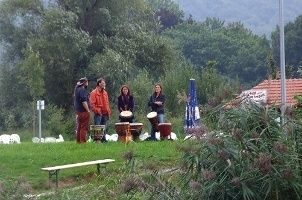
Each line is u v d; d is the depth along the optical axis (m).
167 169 8.42
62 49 53.56
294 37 81.81
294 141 7.69
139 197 8.18
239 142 7.50
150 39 58.31
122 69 54.06
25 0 55.62
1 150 22.02
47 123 48.56
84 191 10.42
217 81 46.78
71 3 56.69
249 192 7.17
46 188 16.83
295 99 9.27
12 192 8.84
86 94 23.09
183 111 45.34
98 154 20.44
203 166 7.53
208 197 7.39
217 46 101.88
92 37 56.53
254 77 97.75
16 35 56.12
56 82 54.78
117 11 57.97
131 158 8.48
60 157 20.14
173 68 55.81
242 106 7.85
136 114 44.94
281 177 7.31
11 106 55.41
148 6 60.66
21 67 47.97
